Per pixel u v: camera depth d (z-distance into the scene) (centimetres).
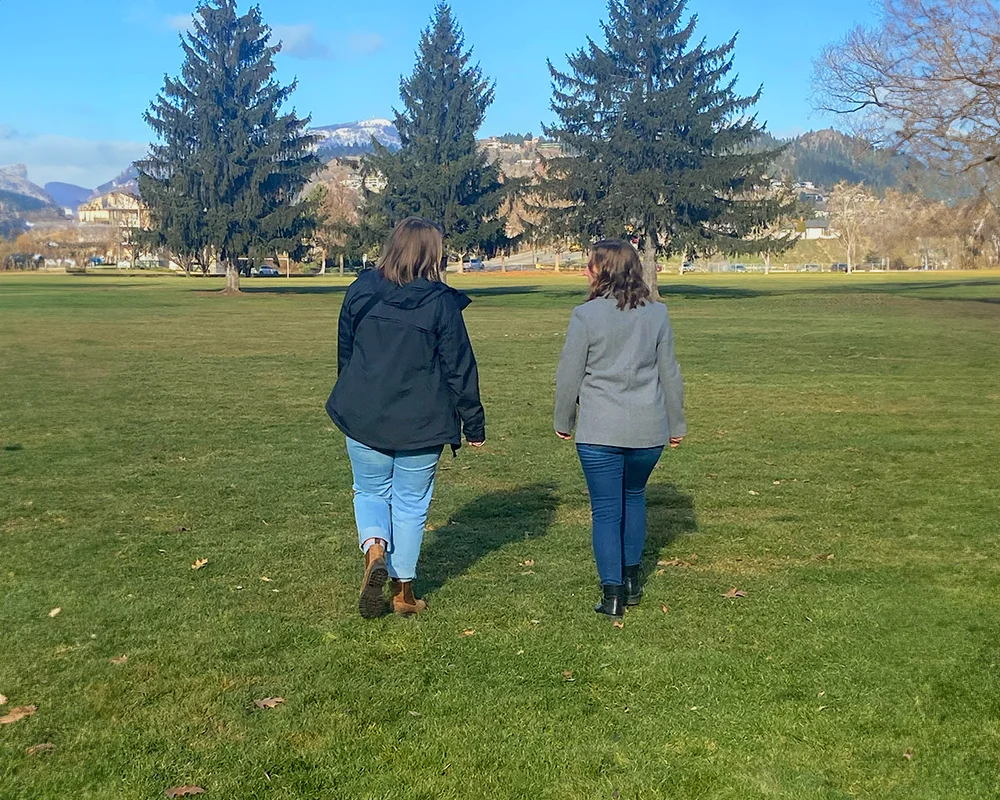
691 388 1337
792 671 385
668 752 323
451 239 4819
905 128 3256
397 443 430
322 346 2036
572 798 298
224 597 479
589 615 450
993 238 3841
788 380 1427
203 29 5131
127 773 311
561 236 4575
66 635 427
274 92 5181
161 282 7150
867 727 339
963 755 321
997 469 791
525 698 362
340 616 452
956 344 2025
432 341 428
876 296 4303
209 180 5006
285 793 299
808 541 578
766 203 4384
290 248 5056
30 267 12238
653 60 4438
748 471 788
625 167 4400
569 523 627
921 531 599
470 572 518
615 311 438
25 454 865
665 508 664
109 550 562
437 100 5000
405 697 364
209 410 1140
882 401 1204
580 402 450
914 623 437
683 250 4409
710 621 441
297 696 366
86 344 2070
